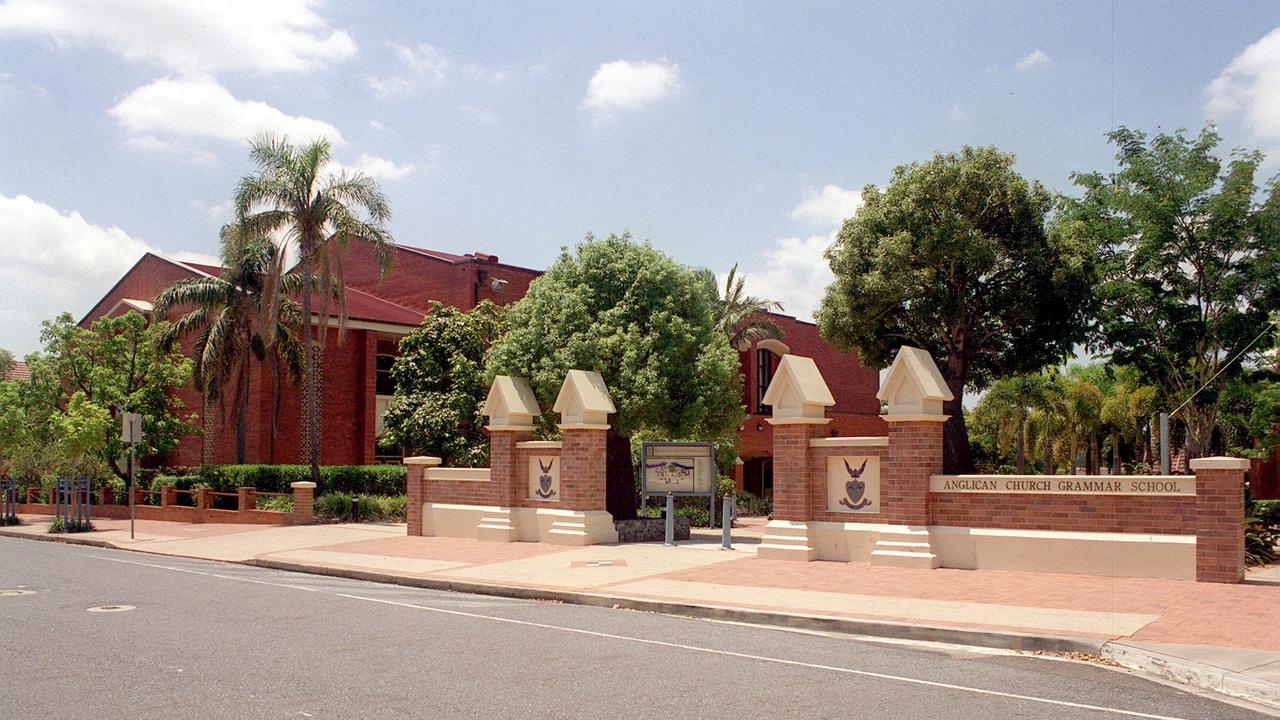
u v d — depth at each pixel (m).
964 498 15.62
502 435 21.72
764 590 13.77
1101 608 11.71
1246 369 27.12
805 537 16.98
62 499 32.88
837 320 30.98
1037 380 50.19
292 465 33.03
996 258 28.34
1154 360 26.42
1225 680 8.23
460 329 32.78
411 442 31.97
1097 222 27.72
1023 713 7.31
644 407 22.27
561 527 20.53
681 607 12.63
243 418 33.50
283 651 9.59
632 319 23.27
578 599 13.76
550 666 8.90
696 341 23.53
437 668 8.77
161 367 33.59
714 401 23.55
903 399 16.08
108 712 7.17
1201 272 25.84
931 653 9.80
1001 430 52.69
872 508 16.53
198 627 11.09
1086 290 27.78
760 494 51.62
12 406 33.91
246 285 33.31
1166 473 20.00
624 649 9.83
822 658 9.43
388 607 12.98
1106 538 14.35
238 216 30.09
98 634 10.55
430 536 23.00
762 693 7.86
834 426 51.50
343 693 7.77
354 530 25.67
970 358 31.05
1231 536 13.45
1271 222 24.80
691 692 7.87
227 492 31.31
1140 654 9.17
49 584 15.25
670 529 20.50
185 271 39.31
